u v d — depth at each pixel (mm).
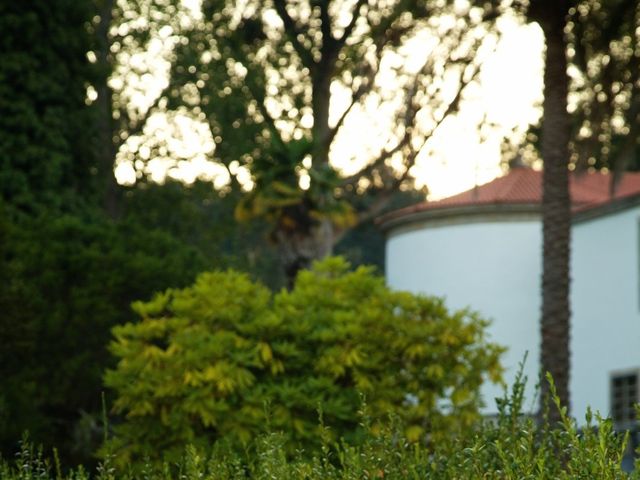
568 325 26578
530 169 48938
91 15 38375
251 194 49500
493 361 19062
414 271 47938
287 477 7668
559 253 26797
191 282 29438
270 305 19719
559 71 27094
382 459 7707
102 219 36594
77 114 37438
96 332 27047
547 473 6664
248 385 18047
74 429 26625
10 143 35000
